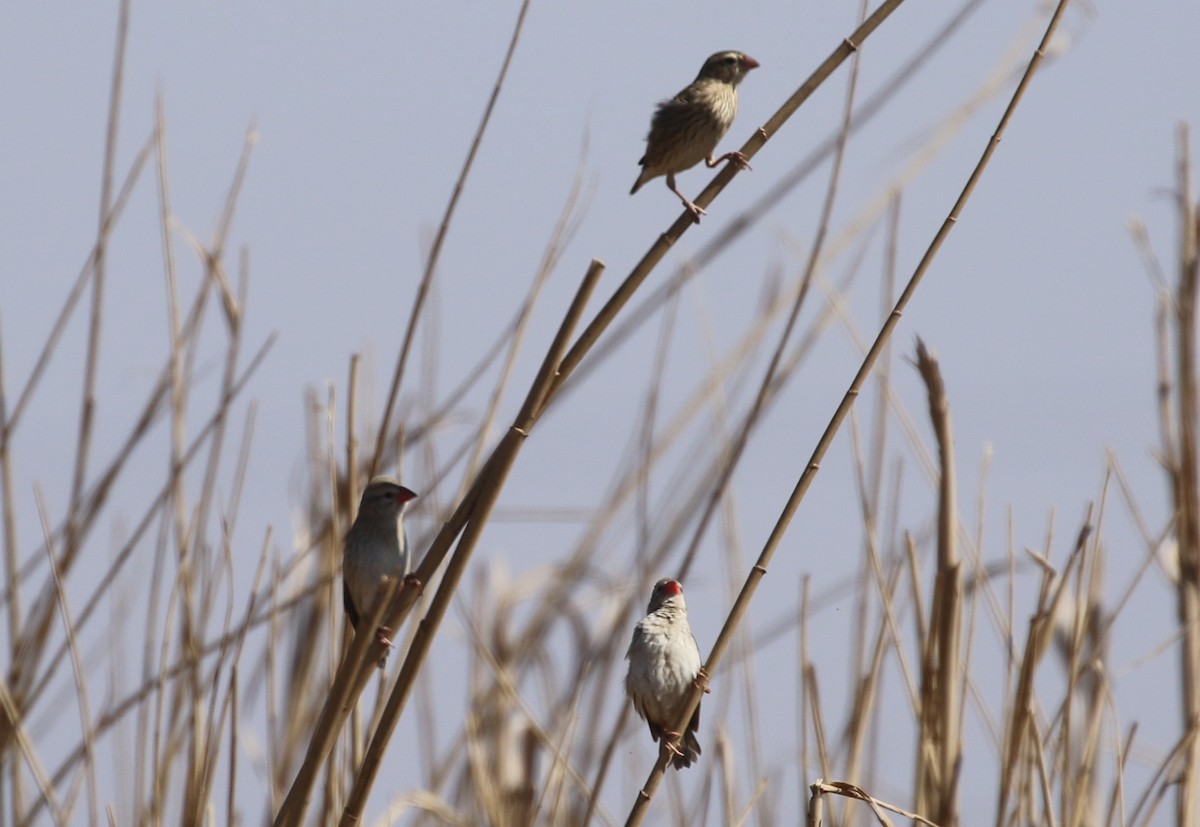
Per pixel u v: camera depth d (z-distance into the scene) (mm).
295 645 11289
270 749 10438
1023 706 9508
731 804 10883
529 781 12609
